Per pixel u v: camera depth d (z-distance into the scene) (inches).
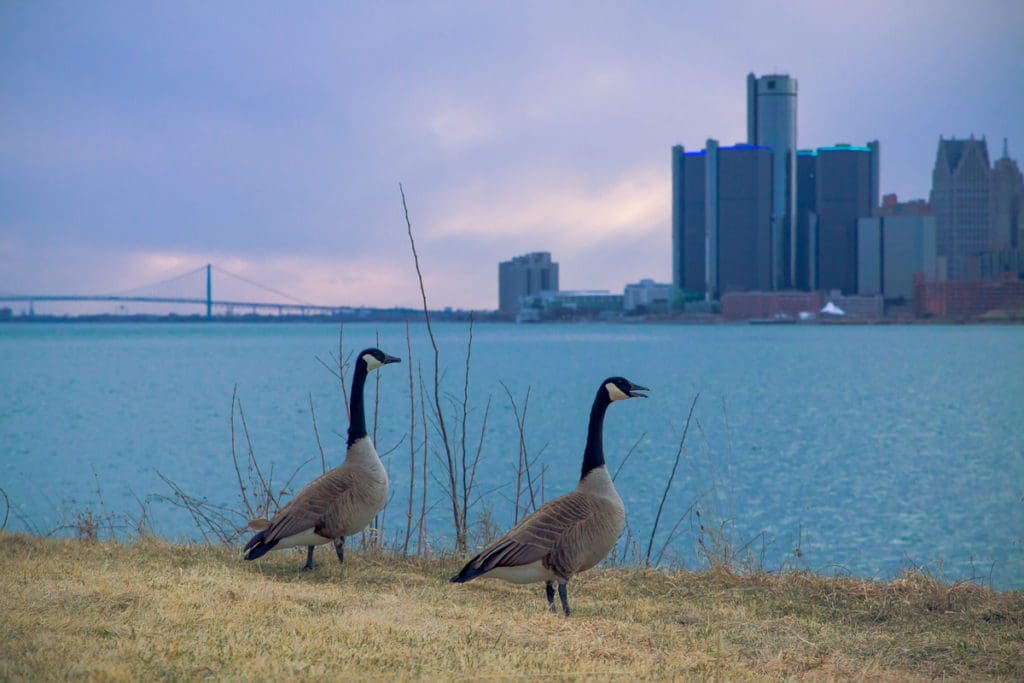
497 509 834.8
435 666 274.7
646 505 937.5
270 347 5851.4
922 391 2500.0
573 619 351.3
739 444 1460.4
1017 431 1630.2
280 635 295.3
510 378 2866.6
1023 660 321.1
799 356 4566.9
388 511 836.0
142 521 622.2
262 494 572.4
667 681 275.4
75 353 5002.5
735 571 459.8
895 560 746.8
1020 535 834.2
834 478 1143.0
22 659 255.8
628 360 4146.2
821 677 296.0
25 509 860.0
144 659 263.0
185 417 1777.8
